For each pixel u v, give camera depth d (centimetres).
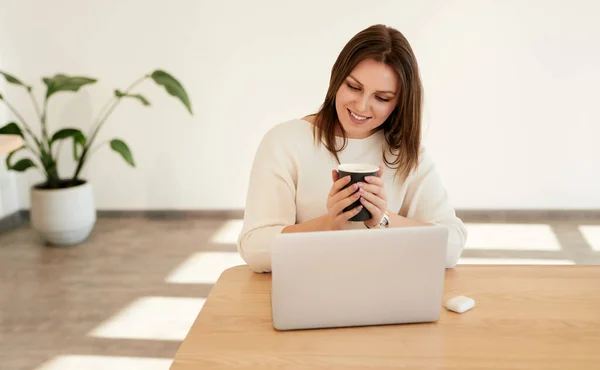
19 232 373
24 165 331
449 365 86
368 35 123
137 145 387
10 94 379
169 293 273
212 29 367
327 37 364
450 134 375
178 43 370
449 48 362
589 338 94
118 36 370
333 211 108
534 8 352
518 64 361
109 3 365
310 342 92
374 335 95
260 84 374
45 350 222
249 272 124
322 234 92
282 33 365
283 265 92
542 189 379
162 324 242
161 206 397
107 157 390
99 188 396
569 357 88
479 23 357
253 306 106
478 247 331
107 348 223
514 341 93
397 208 142
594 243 335
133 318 248
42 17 368
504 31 356
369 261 94
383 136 142
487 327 98
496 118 371
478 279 118
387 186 141
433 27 359
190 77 374
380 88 123
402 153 136
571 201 380
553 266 125
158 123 383
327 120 138
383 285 95
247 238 127
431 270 95
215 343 92
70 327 240
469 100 369
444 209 140
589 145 370
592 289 113
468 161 378
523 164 376
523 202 383
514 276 120
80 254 328
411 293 96
